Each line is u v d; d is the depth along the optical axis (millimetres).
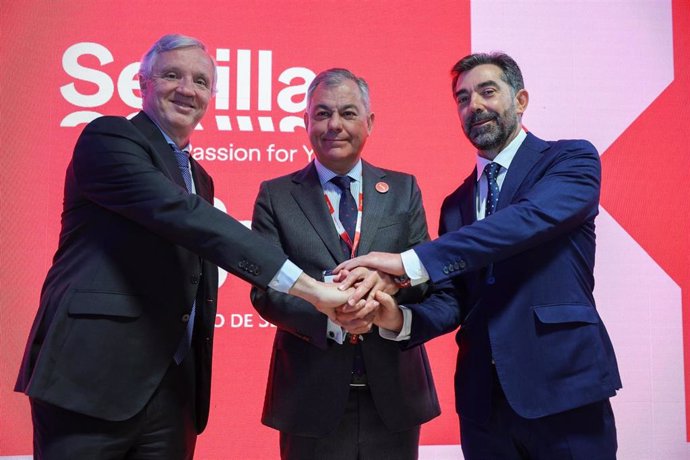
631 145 3510
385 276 2119
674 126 3527
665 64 3553
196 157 3348
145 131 2129
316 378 2129
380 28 3477
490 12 3520
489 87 2242
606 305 3430
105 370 1864
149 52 2281
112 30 3342
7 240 3199
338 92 2289
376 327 2207
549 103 3506
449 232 2340
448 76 3484
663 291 3447
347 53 3455
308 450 2129
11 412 3143
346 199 2326
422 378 2279
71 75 3307
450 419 3373
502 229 2025
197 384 2166
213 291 2232
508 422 2061
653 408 3406
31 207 3230
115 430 1892
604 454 1979
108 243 1959
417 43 3488
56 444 1844
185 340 2109
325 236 2217
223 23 3400
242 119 3389
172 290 2004
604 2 3555
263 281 2021
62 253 2035
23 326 3180
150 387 1927
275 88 3414
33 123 3264
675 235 3471
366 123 2357
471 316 2186
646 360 3420
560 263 2080
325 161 2336
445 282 2318
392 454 2174
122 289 1922
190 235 1965
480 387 2086
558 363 1980
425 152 3457
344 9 3465
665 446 3395
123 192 1949
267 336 3326
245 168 3379
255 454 3277
